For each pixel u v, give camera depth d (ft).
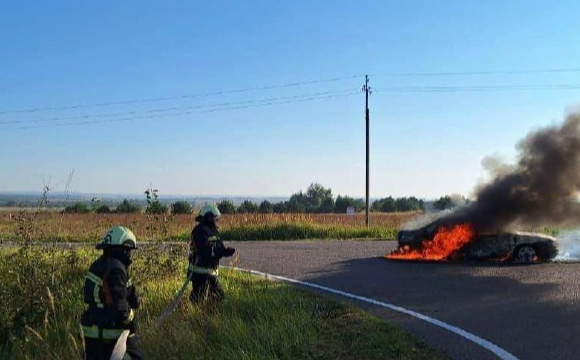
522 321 26.23
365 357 21.17
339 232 81.97
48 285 30.14
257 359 21.09
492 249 47.65
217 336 24.14
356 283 37.35
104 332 17.87
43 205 33.01
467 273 41.52
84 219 55.98
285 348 22.20
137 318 26.05
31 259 30.96
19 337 27.12
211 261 27.73
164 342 23.82
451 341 22.74
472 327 25.08
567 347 21.91
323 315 27.50
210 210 28.17
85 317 18.08
